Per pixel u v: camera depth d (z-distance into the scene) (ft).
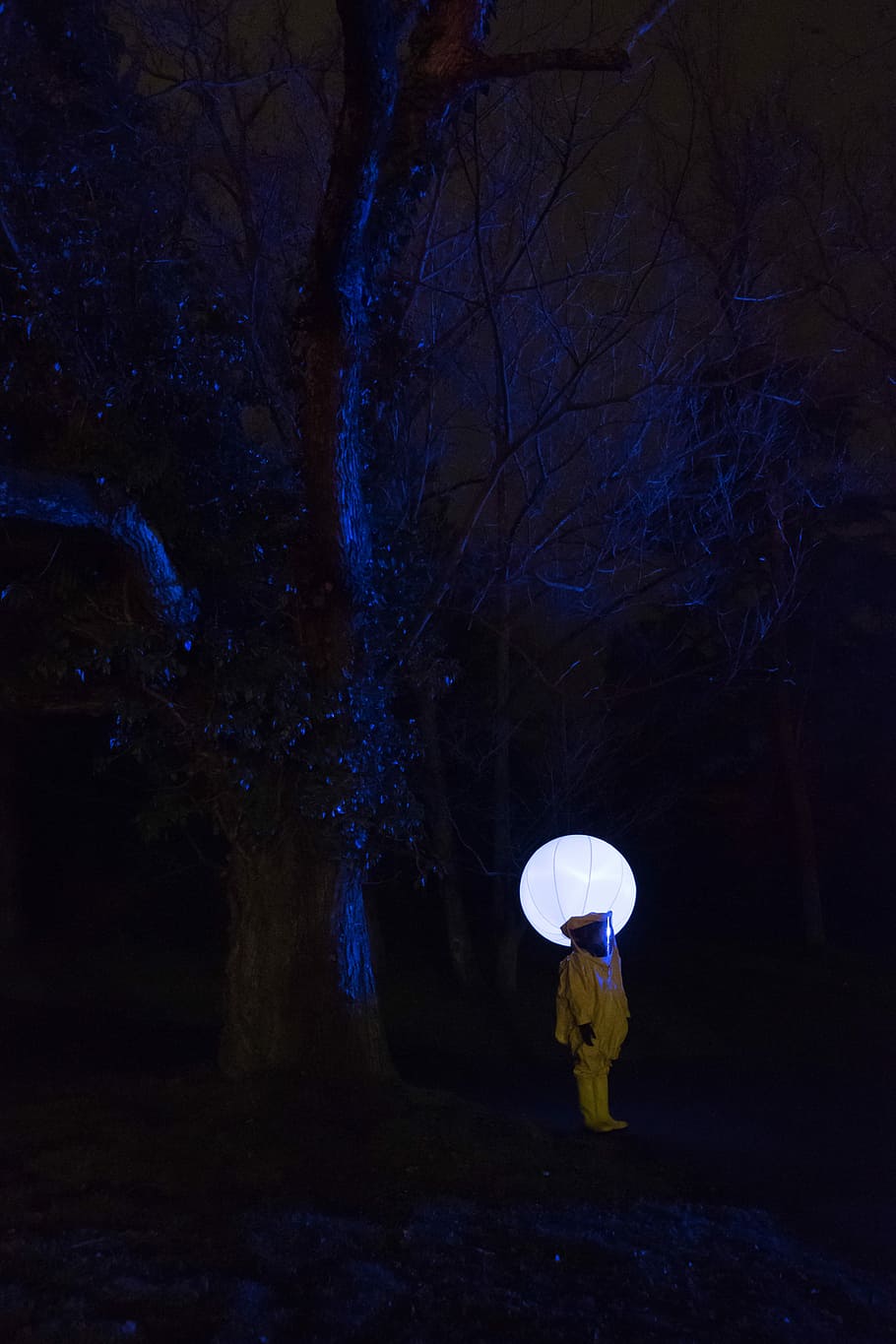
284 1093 28.63
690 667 70.85
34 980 57.26
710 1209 24.88
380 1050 31.01
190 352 29.27
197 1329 14.97
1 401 25.86
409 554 33.81
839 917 90.99
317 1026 30.35
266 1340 15.01
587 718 61.00
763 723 85.66
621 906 31.45
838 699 85.56
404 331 35.63
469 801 65.72
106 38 30.25
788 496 62.13
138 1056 40.09
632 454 44.47
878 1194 28.89
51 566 28.17
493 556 47.29
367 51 21.93
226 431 30.50
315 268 25.50
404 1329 15.97
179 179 32.40
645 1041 54.90
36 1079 32.73
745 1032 57.98
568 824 62.28
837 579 79.20
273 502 31.01
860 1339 18.49
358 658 29.71
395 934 73.46
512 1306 17.47
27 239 26.50
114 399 26.04
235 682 27.91
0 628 29.68
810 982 69.97
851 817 92.84
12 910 64.28
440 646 35.40
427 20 28.14
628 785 79.82
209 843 75.00
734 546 56.70
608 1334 16.83
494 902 63.62
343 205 24.22
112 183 28.43
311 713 28.27
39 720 66.90
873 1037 58.44
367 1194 23.13
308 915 30.71
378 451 34.83
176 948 65.31
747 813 91.15
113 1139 25.03
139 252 28.50
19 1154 23.52
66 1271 16.49
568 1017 31.42
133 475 25.62
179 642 27.94
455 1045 51.55
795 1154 32.81
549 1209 23.32
